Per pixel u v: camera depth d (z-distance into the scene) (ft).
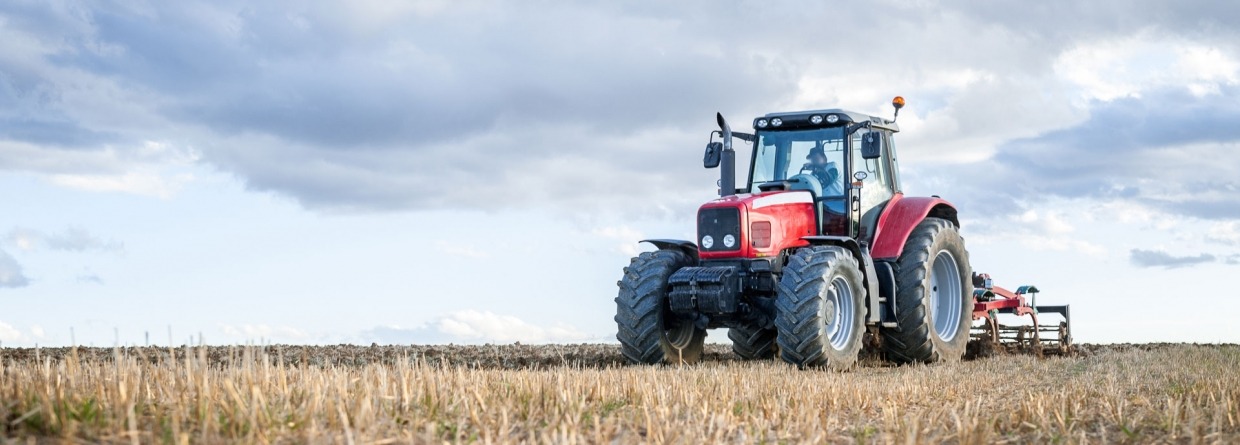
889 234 33.81
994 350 39.70
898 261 34.22
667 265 31.27
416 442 11.32
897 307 33.76
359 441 10.87
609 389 16.56
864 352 34.88
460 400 13.93
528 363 31.24
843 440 13.85
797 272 29.22
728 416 14.40
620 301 30.86
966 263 37.17
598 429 12.06
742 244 30.22
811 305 28.55
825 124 32.96
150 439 10.25
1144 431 14.74
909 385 21.26
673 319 31.68
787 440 13.25
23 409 11.03
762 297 31.04
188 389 12.88
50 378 12.80
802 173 33.45
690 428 13.24
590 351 36.68
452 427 12.40
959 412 16.66
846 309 30.55
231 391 11.68
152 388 13.39
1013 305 40.91
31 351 29.96
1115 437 14.46
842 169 32.96
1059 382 23.63
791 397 17.43
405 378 14.29
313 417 11.69
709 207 30.94
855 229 32.42
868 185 33.88
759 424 13.94
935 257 34.99
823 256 29.55
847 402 17.69
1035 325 41.09
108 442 10.16
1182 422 15.25
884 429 14.66
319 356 31.76
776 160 33.99
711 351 40.22
